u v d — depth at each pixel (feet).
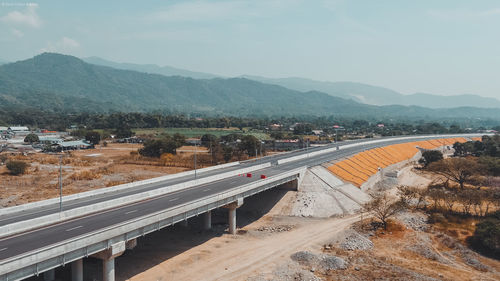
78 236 151.23
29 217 178.19
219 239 231.30
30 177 359.46
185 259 197.98
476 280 178.70
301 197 306.96
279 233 244.42
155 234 236.84
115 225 153.99
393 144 632.79
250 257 204.23
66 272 176.86
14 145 637.30
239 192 237.04
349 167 413.59
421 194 303.48
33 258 123.75
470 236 232.73
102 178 363.35
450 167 373.61
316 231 248.32
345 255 208.64
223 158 464.65
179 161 453.99
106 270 155.74
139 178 363.56
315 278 179.42
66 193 298.76
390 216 275.39
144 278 175.73
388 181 418.10
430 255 208.23
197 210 203.41
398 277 180.14
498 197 286.66
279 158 428.15
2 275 115.96
